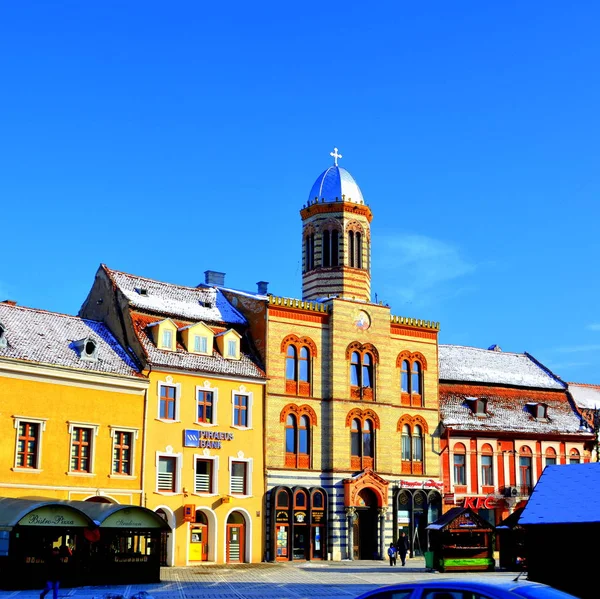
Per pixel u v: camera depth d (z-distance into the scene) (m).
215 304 62.56
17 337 49.97
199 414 55.94
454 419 68.38
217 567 52.62
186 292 61.97
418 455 65.94
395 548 56.62
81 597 34.97
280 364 60.38
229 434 56.81
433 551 51.91
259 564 55.22
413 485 64.62
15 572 38.06
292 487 58.97
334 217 69.00
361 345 64.06
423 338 67.94
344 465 61.50
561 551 34.91
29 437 48.00
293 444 60.22
